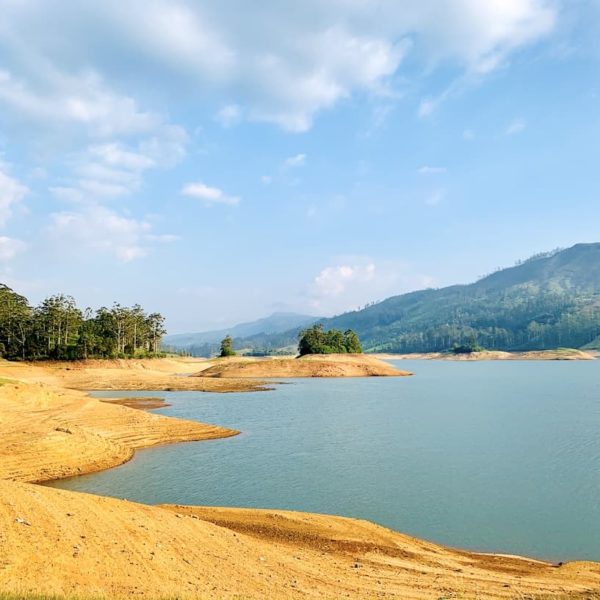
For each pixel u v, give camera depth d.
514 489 34.34
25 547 16.92
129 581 16.23
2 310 146.88
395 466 40.75
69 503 22.08
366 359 182.00
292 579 18.36
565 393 102.31
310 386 122.19
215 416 69.62
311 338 189.00
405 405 82.75
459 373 181.62
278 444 49.84
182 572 17.66
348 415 70.88
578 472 38.66
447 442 50.75
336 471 39.19
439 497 32.66
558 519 28.66
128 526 20.86
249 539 22.58
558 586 19.20
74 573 16.05
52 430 44.88
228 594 16.06
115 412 58.69
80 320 166.12
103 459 41.91
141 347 192.38
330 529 25.78
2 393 58.19
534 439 52.25
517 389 112.00
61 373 131.88
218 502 31.61
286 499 32.22
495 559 23.11
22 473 36.41
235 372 153.62
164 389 111.81
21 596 13.14
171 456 44.41
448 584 18.88
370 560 21.52
